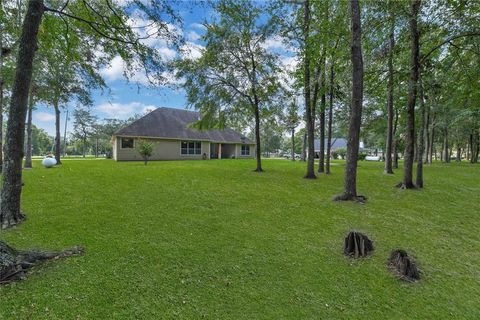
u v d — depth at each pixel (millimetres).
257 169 12906
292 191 7809
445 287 3240
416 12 7773
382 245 4270
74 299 2551
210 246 3906
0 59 5680
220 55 11359
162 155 23172
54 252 3355
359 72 6617
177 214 5191
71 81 9633
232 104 12547
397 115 17547
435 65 9234
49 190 6609
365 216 5633
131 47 5336
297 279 3217
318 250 4016
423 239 4586
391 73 9461
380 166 20250
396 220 5469
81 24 5188
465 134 25125
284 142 63906
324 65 10148
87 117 41750
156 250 3656
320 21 8938
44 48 5867
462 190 8742
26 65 4145
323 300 2854
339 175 12008
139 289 2791
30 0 4109
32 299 2502
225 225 4773
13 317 2266
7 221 4160
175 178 9203
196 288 2896
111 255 3434
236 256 3668
